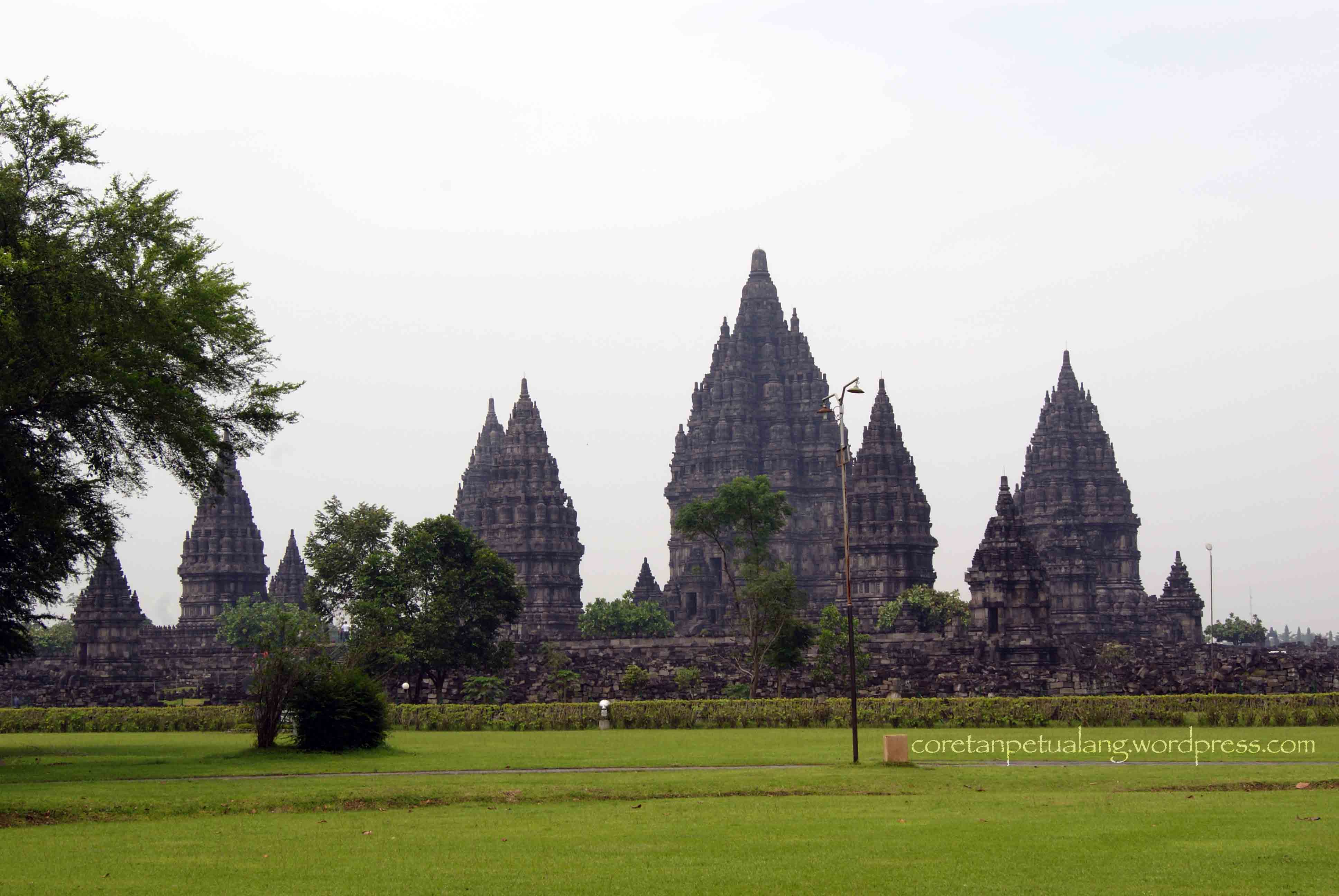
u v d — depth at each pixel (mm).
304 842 42594
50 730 105375
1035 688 121375
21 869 38250
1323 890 34781
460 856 40000
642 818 47594
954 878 36406
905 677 128500
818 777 59031
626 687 130000
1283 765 63938
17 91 66812
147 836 44031
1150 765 64125
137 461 68688
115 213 67375
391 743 83375
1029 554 149125
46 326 60844
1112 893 34656
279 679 75000
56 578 75125
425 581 133625
